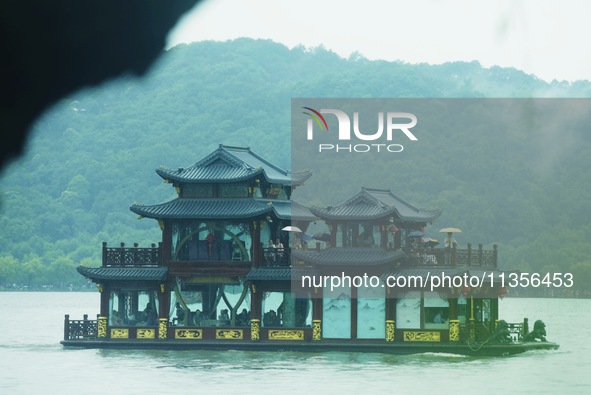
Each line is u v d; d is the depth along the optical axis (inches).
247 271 5802.2
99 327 6023.6
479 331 5964.6
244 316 5885.8
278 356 5890.8
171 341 5900.6
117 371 5369.1
